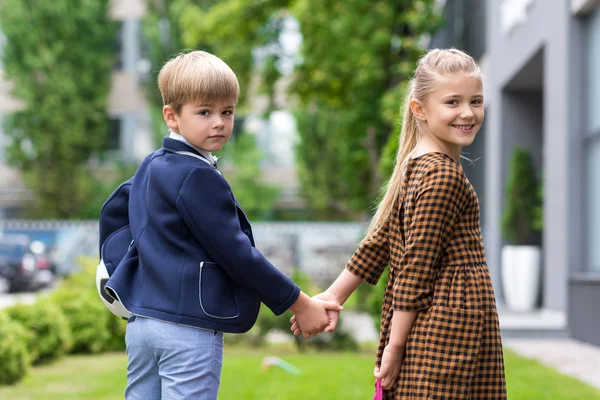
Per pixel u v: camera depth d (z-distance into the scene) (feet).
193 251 11.35
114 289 11.43
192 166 11.46
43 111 122.52
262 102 123.65
